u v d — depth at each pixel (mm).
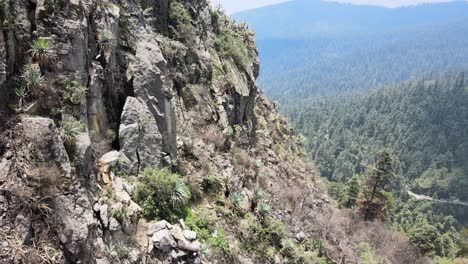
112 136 15789
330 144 171375
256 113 43188
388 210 58250
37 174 10500
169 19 27391
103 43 15906
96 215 12422
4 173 10219
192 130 23266
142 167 16156
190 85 25641
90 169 12961
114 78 16562
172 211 15766
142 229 13797
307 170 44375
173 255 13570
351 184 55156
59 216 10594
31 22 12766
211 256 15289
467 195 143875
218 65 31312
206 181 19344
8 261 9336
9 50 11641
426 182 150500
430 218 108250
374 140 187500
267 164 32938
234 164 24297
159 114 17469
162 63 18625
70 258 10586
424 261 39938
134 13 19578
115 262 11867
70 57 13492
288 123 56594
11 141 10742
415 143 179000
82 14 14703
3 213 9828
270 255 18375
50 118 12336
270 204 24000
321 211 31938
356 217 40438
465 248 60312
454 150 174375
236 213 19156
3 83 11172
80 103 13469
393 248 36906
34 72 11984
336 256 24578
